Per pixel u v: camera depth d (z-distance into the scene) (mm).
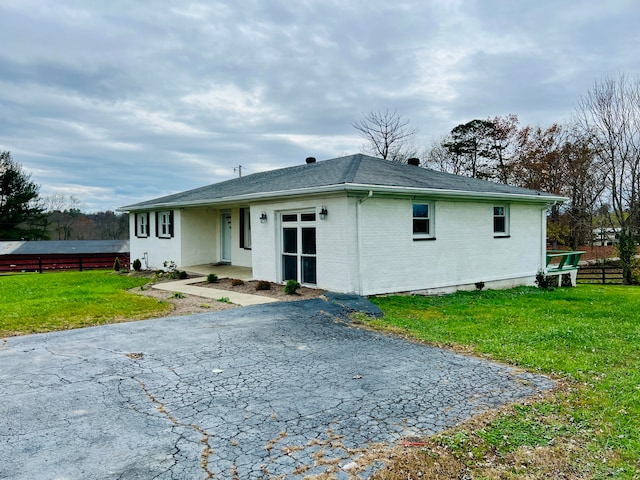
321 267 10625
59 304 9289
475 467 3098
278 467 3020
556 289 14383
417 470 3029
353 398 4262
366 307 8836
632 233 23203
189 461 3082
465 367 5285
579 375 5020
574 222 31453
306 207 10977
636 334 7078
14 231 36969
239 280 12227
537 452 3312
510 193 13141
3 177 37031
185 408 3986
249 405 4066
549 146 32719
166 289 12031
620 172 24047
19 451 3191
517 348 6117
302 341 6410
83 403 4070
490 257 13289
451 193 11375
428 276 11641
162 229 18312
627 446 3410
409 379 4832
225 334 6730
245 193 12477
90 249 29156
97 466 3002
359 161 13109
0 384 4531
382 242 10617
